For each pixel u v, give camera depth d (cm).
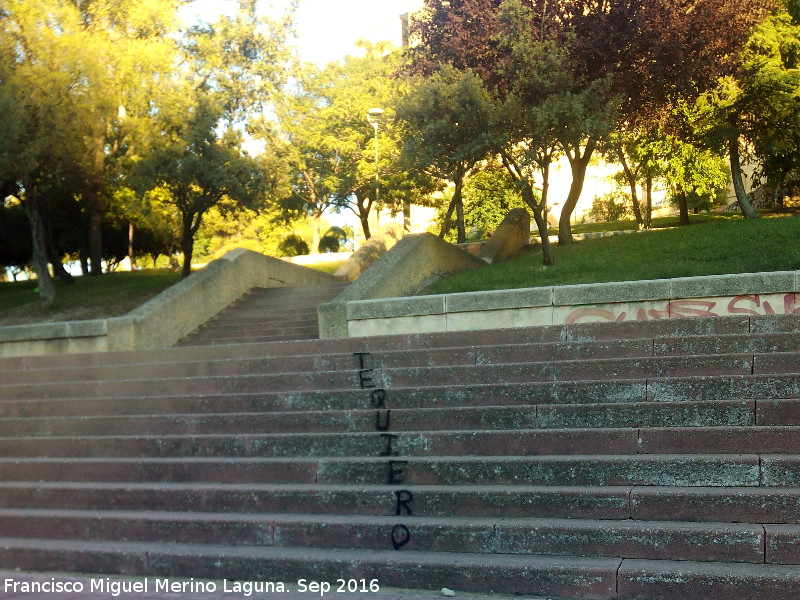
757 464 595
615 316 1027
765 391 696
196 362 1006
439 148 1564
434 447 716
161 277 2372
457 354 895
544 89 1505
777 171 2403
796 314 841
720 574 509
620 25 1666
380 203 3584
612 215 3725
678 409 684
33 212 1888
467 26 1750
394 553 611
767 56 2173
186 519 684
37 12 1736
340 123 3603
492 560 573
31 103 1717
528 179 1588
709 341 798
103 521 711
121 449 830
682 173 2384
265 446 774
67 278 2398
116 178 2427
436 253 1558
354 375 876
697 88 1850
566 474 641
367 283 1289
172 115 2022
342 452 746
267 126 3828
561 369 802
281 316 1484
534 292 1066
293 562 614
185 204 2073
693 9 1719
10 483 809
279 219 4366
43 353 1336
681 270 1224
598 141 1578
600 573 535
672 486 612
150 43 2092
